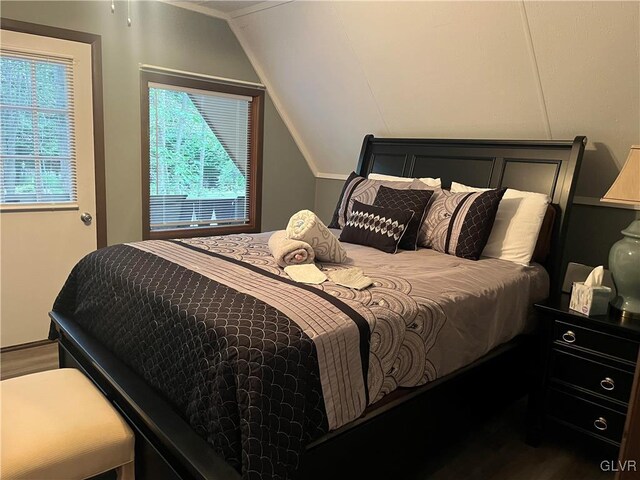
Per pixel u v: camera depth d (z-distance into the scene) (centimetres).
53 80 306
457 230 272
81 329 233
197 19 370
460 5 261
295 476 139
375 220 284
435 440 205
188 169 393
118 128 339
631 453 162
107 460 159
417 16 283
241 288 181
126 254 231
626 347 207
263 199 439
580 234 293
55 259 322
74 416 162
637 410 160
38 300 319
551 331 229
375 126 385
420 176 345
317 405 147
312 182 477
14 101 293
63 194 321
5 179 297
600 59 240
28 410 162
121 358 202
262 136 427
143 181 356
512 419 262
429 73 312
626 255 215
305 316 157
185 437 148
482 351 215
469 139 326
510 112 299
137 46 341
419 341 182
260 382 134
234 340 144
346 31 326
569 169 273
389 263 244
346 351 155
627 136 259
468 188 304
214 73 387
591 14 226
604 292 220
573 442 238
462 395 217
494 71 282
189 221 400
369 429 169
